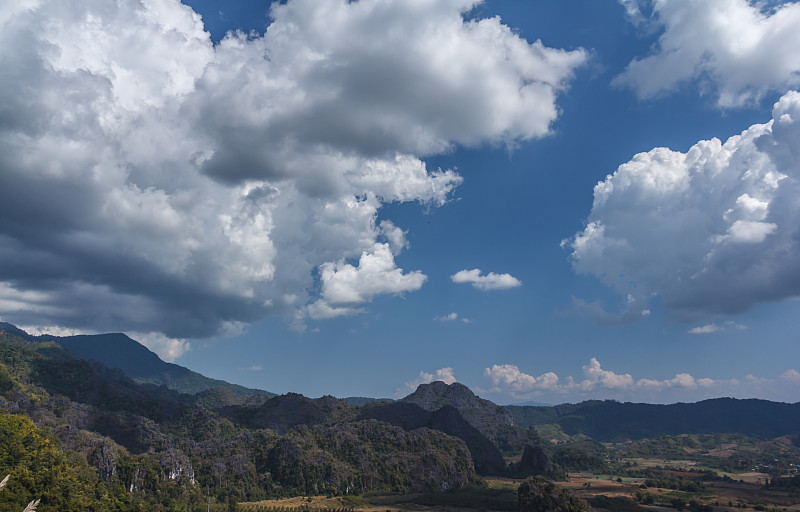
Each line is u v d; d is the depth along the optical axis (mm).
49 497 157875
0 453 178875
